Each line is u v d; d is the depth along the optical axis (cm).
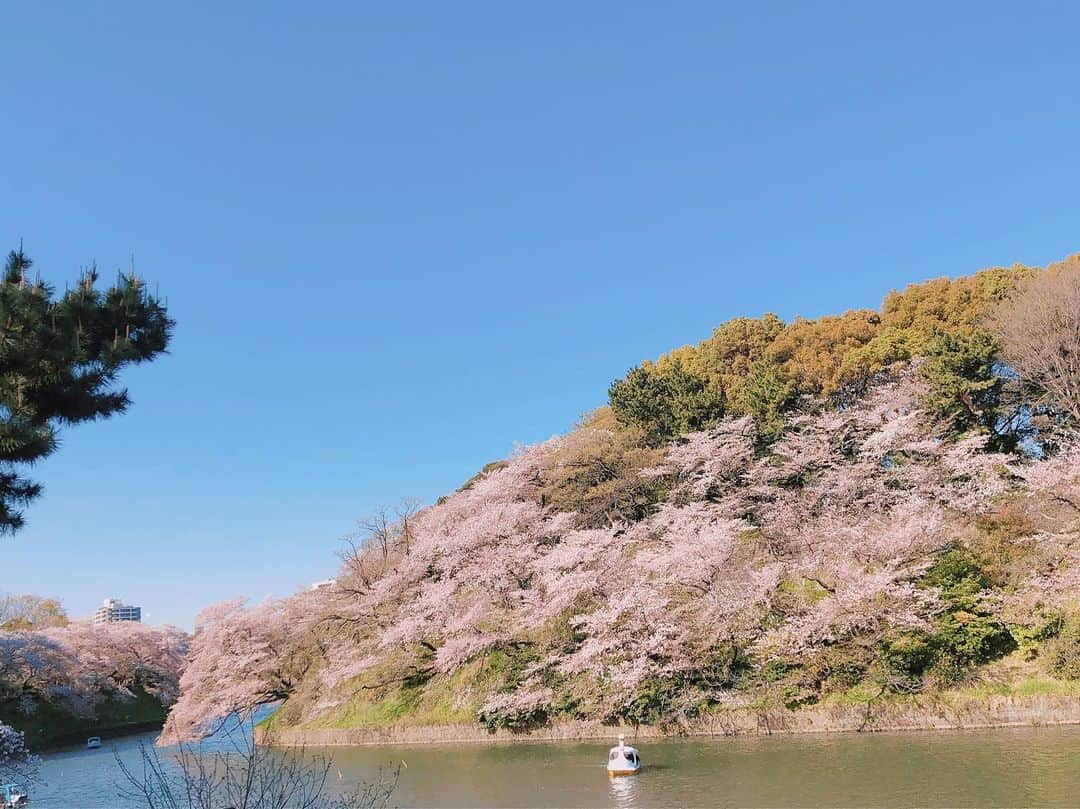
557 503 3669
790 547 2697
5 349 1019
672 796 1636
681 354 5128
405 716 3067
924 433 3014
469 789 1906
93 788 2452
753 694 2300
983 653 2155
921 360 3369
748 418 3447
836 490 2897
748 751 1998
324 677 3369
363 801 1591
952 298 3906
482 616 2975
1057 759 1585
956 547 2414
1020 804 1329
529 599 2898
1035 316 3045
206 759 2652
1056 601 2055
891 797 1448
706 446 3316
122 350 1088
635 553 2959
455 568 3347
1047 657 2019
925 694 2083
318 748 2934
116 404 1168
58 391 1110
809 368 3981
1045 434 2970
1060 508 2322
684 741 2252
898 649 2162
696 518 2972
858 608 2166
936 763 1656
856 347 4078
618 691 2439
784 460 3331
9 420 1022
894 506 2694
